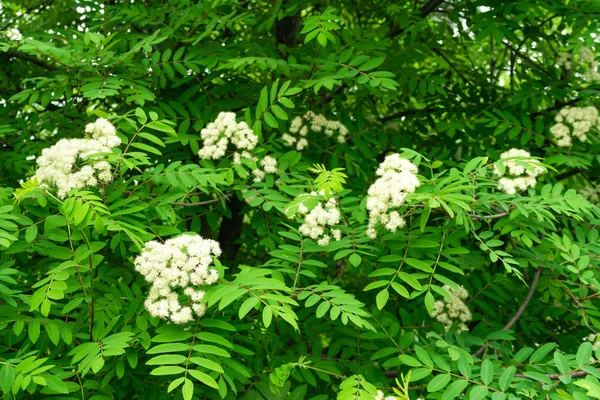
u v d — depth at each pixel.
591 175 5.83
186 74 4.50
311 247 3.57
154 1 5.52
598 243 4.05
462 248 3.37
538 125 4.98
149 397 3.30
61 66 4.85
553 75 5.38
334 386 4.18
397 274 3.23
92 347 2.84
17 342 3.40
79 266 3.01
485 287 4.50
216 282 3.01
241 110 5.25
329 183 3.31
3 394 2.72
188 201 4.54
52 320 3.12
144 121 3.71
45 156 3.33
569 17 4.85
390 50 5.26
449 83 6.05
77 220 2.85
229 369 3.10
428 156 5.19
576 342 4.40
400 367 3.68
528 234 3.56
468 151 5.43
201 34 4.71
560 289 4.33
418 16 5.61
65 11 6.66
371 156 5.01
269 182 4.11
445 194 3.19
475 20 4.99
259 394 3.42
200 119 4.71
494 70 6.87
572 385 2.77
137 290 3.50
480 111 5.67
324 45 3.99
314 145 4.92
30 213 3.69
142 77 4.73
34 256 4.45
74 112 5.21
